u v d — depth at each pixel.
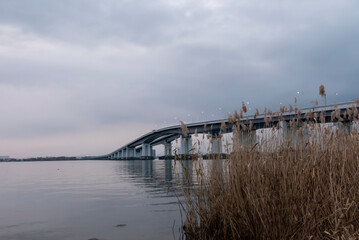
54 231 8.24
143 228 8.20
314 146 5.77
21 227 8.87
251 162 6.08
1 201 15.19
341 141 6.26
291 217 5.01
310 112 7.03
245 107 7.40
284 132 6.65
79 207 12.59
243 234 5.66
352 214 4.76
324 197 5.14
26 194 18.36
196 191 6.96
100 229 8.30
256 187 5.67
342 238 4.32
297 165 5.45
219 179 6.72
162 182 25.69
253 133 7.21
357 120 6.98
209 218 6.67
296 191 5.18
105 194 17.27
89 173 47.16
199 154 7.21
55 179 33.88
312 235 4.68
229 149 6.83
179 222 8.83
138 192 17.86
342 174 5.14
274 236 5.05
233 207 6.04
